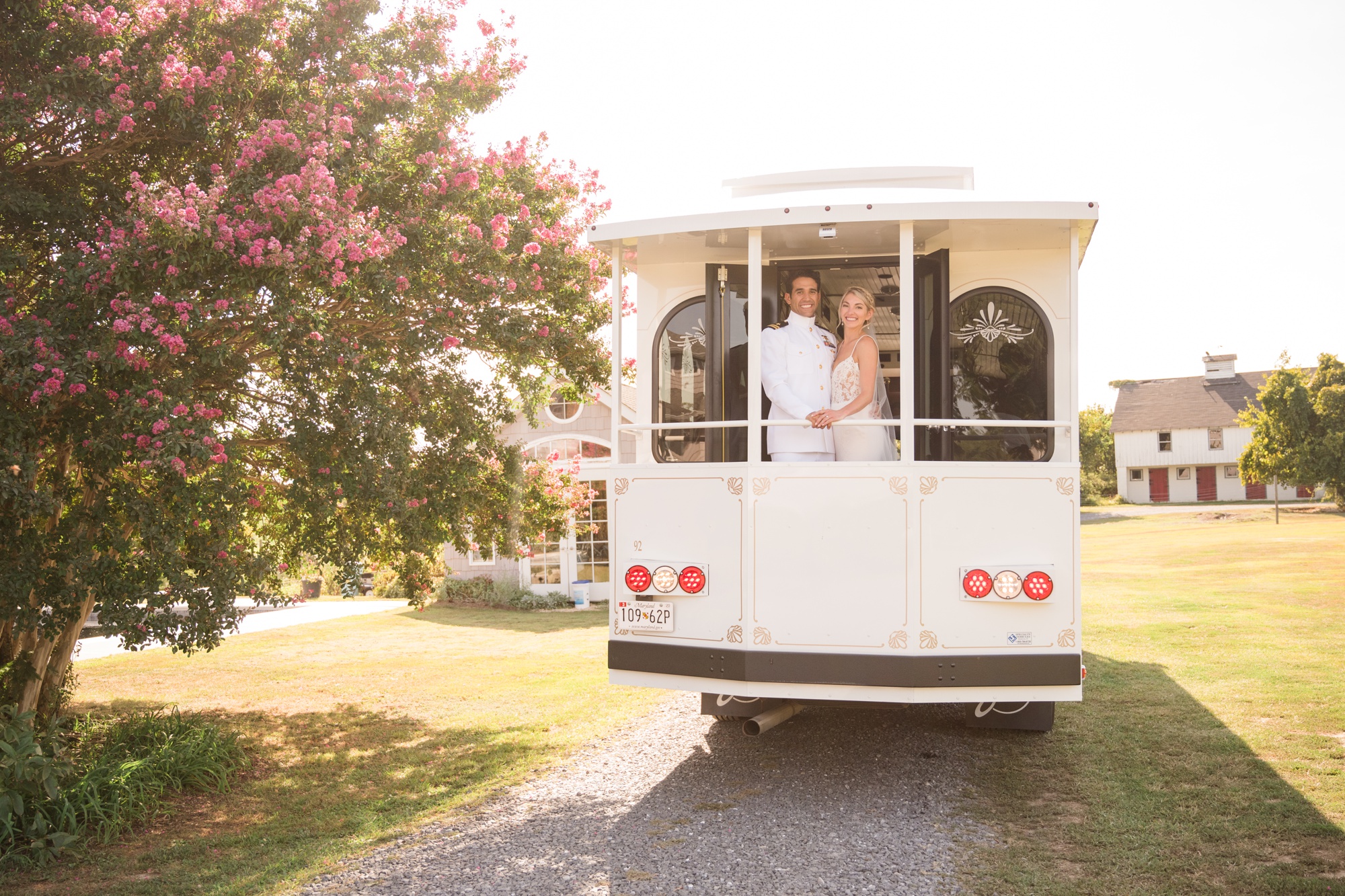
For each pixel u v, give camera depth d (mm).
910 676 4766
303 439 5828
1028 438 5414
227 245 5367
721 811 4941
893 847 4285
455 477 6914
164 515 5352
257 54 6305
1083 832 4352
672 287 5957
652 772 5773
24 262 5508
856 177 6141
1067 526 4820
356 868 4336
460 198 6828
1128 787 4977
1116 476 53688
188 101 5715
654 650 5184
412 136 6887
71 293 5230
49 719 6586
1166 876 3812
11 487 4762
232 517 5645
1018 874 3881
